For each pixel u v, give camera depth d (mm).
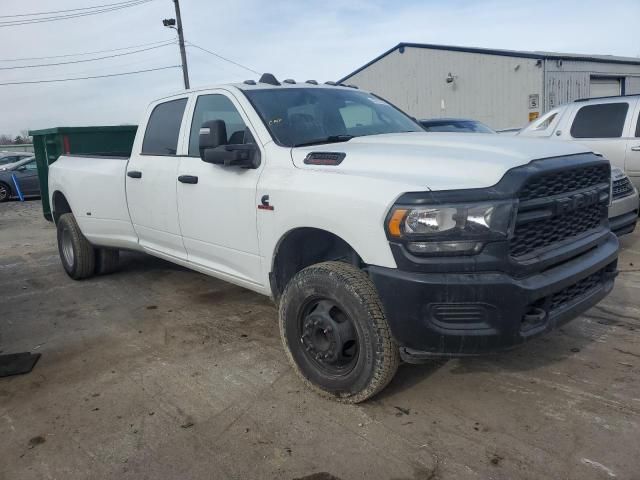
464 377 3582
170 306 5344
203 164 4289
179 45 32031
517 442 2867
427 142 3473
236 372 3814
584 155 3334
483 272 2725
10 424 3299
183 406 3393
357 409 3254
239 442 2988
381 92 27734
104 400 3520
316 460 2807
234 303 5320
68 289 6152
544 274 2924
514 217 2707
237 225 3926
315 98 4387
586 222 3406
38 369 4047
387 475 2664
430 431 3006
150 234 5125
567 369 3631
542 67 21281
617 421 3002
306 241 3658
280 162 3641
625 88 25078
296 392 3492
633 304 4770
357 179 3059
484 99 23547
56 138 7449
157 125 5066
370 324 3000
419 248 2730
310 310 3389
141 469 2801
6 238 10164
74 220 6320
